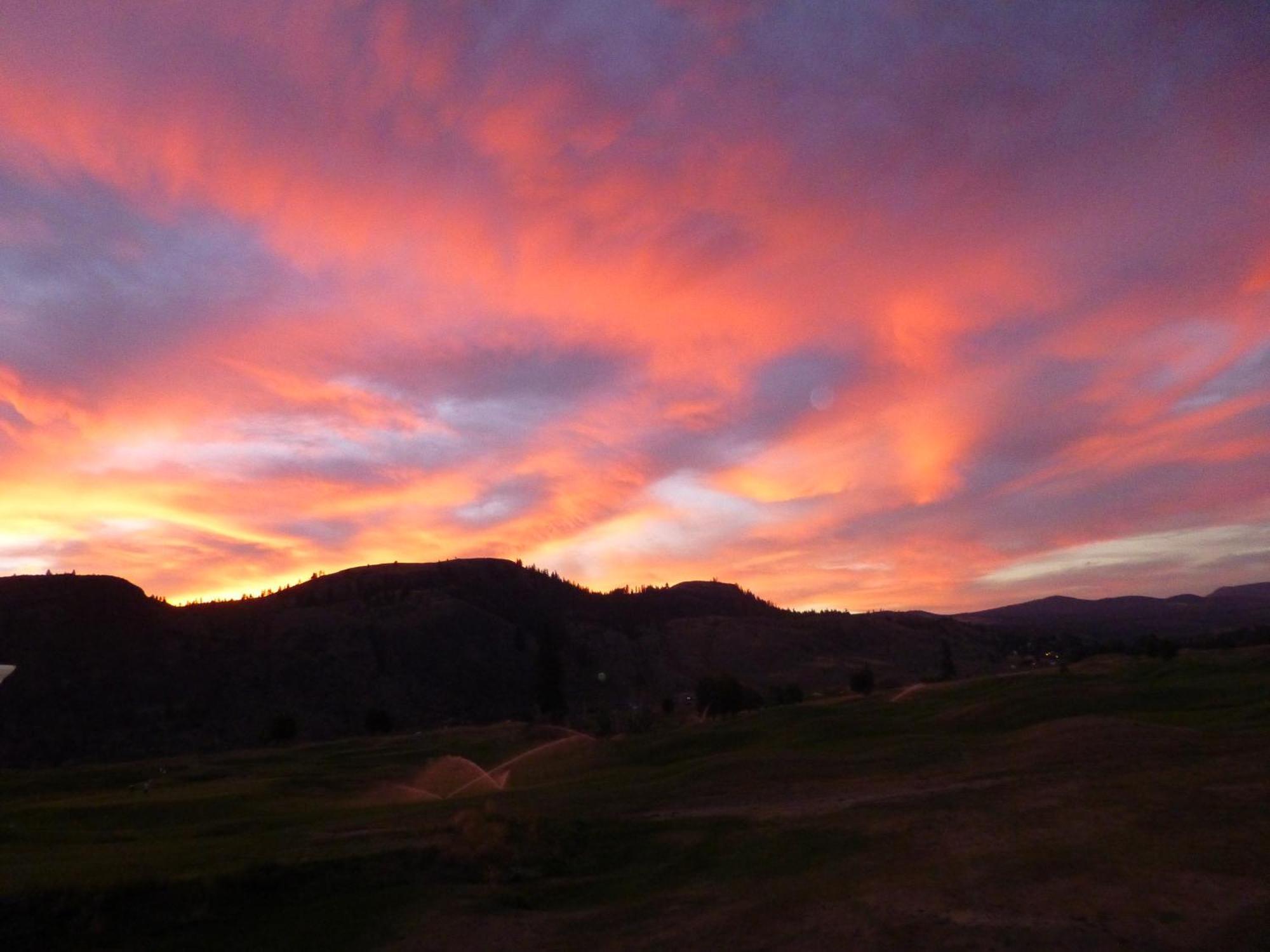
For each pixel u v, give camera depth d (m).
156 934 10.45
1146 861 10.22
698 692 50.47
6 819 21.27
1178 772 15.16
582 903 11.48
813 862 12.05
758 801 17.47
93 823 20.73
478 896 11.55
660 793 19.41
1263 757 16.12
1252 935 7.91
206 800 24.67
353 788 29.16
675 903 10.88
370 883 12.08
